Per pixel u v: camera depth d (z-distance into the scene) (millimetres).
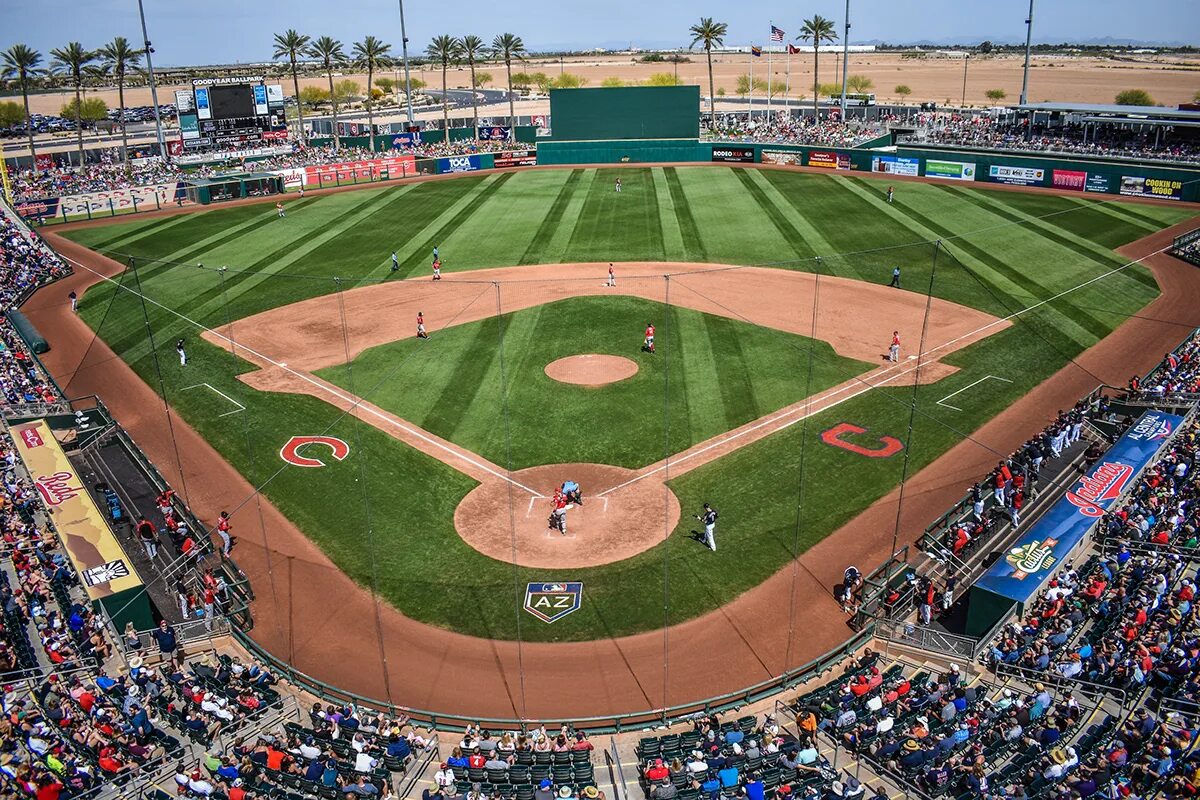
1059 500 31312
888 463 38031
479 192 98500
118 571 29016
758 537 33000
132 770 21828
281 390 47531
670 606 29453
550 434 41281
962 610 28906
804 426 41125
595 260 70625
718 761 21922
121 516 35844
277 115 117188
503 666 27078
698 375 47438
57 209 92875
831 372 47625
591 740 23719
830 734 22969
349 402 45656
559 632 28469
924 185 95062
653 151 114562
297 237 81250
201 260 74938
